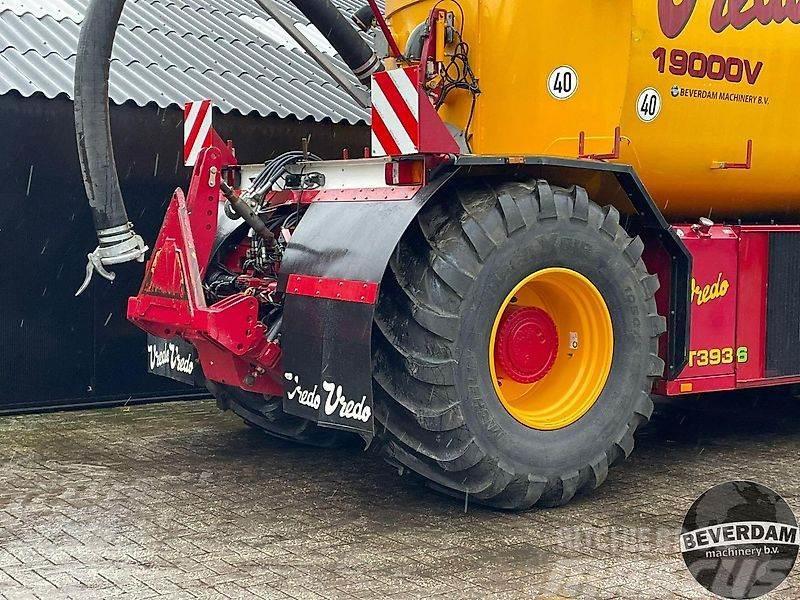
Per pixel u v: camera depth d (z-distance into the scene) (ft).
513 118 17.97
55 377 24.09
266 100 26.27
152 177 24.66
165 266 16.48
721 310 18.51
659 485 17.65
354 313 14.58
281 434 20.44
